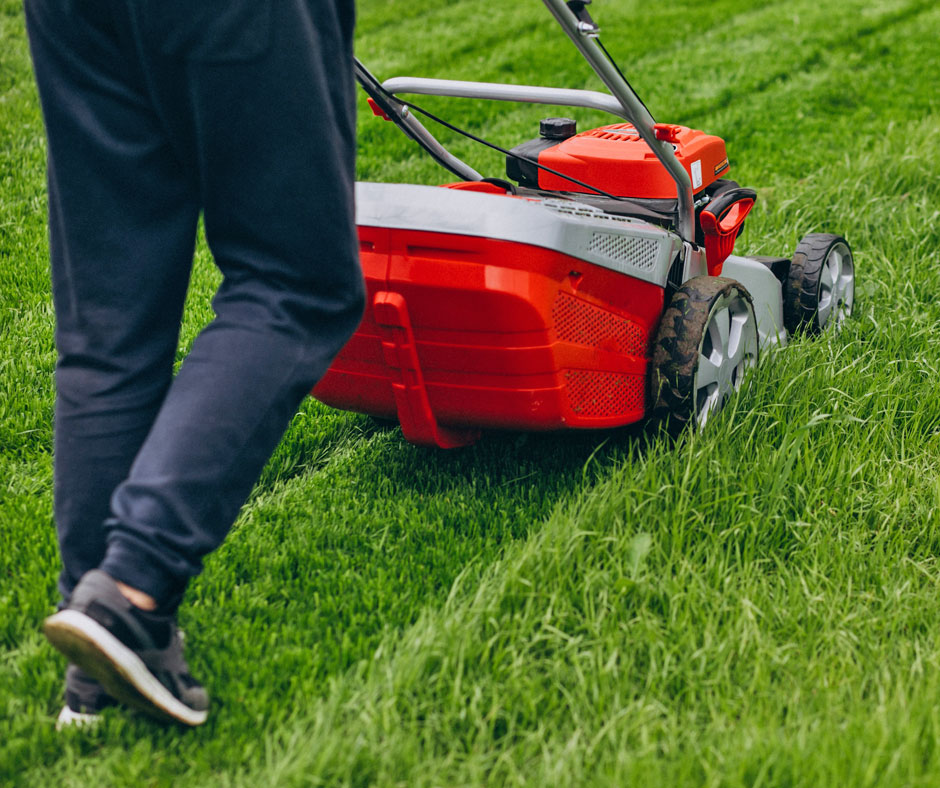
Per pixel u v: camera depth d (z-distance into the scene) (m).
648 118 2.51
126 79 1.55
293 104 1.51
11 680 1.82
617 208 2.88
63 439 1.64
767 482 2.40
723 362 2.79
